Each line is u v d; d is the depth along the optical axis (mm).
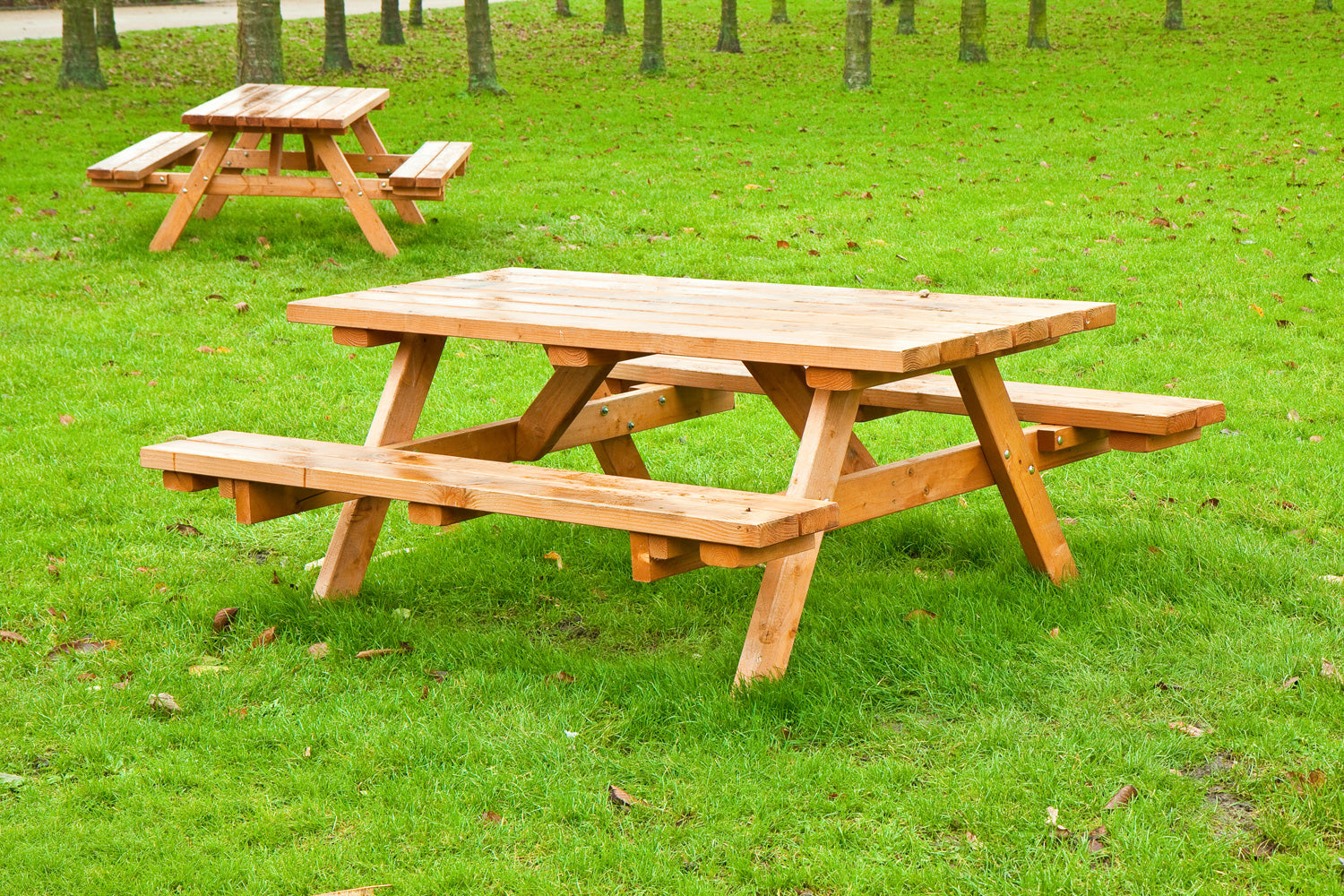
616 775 2955
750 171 13367
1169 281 8906
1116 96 18562
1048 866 2531
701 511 2990
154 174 9656
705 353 3424
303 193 9617
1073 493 5039
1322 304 8258
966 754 2998
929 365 3215
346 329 4184
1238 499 4875
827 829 2695
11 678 3549
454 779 2941
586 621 3961
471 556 4426
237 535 4758
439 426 6141
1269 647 3494
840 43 26781
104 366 7027
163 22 30469
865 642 3520
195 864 2613
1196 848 2572
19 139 14562
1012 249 9930
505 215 11000
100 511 4930
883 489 3625
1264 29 26359
